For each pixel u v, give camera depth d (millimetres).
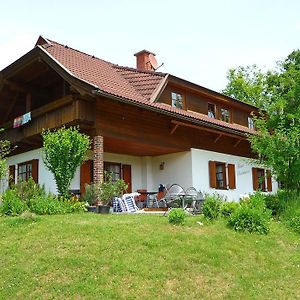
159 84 16844
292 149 12227
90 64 17922
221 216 10117
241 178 20422
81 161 12750
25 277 6773
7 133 17766
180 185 17859
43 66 15914
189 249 7797
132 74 18516
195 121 16438
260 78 39562
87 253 7441
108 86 15312
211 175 18391
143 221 9359
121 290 6387
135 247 7723
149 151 17625
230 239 8625
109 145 15977
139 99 15242
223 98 20766
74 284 6520
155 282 6637
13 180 18297
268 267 7691
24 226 8938
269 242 8867
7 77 16625
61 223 8992
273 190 22438
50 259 7238
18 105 18766
